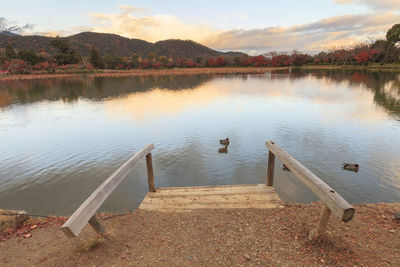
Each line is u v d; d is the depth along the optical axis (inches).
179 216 176.7
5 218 171.2
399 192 321.1
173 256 125.2
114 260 122.7
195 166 430.6
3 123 852.0
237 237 142.0
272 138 577.6
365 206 178.5
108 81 2933.1
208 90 1758.1
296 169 148.6
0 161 479.2
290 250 124.5
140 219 173.9
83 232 154.2
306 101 1136.2
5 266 126.2
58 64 4840.1
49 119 902.4
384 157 436.5
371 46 4608.8
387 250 120.3
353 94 1314.0
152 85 2288.4
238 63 6043.3
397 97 1167.0
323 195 116.0
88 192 352.5
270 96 1347.2
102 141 603.5
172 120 830.5
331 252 119.7
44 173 418.0
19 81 3034.0
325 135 585.6
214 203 198.7
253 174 391.9
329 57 5477.4
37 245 145.3
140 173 403.5
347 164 392.8
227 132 652.1
